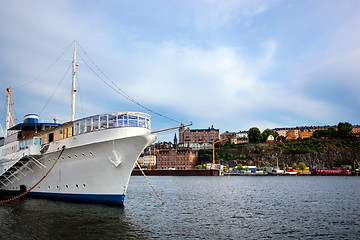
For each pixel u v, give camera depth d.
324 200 46.66
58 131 35.56
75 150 31.98
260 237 23.16
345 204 41.88
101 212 29.45
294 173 188.12
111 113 30.81
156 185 83.88
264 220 29.69
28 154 34.44
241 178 138.00
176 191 61.94
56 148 34.25
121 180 30.77
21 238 21.11
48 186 35.91
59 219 26.61
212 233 24.00
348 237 23.44
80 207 31.58
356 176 164.12
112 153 30.06
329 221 29.47
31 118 41.97
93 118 31.77
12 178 39.81
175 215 31.45
